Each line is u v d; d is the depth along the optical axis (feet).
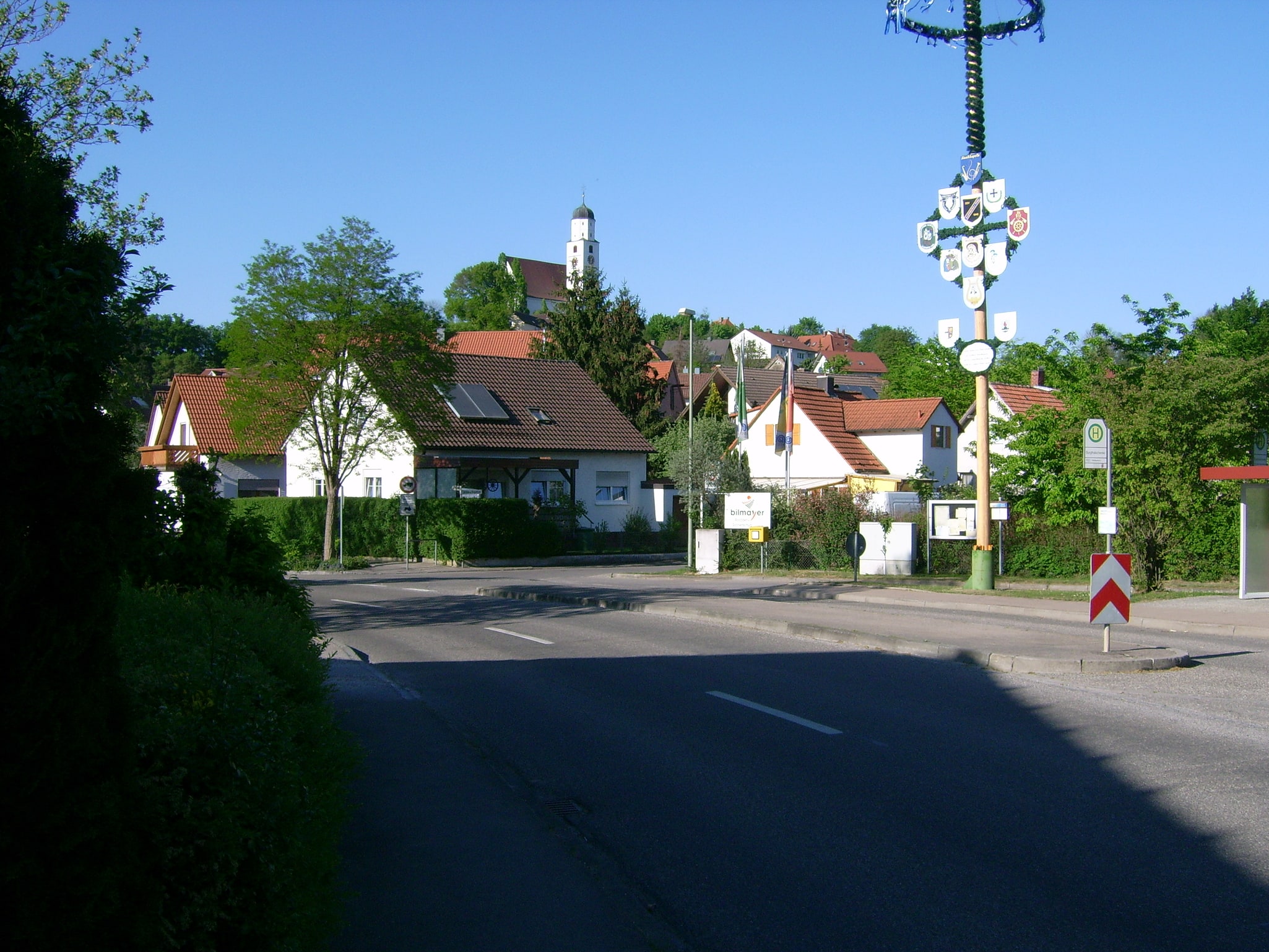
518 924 16.24
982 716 32.09
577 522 142.20
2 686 9.60
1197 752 27.40
